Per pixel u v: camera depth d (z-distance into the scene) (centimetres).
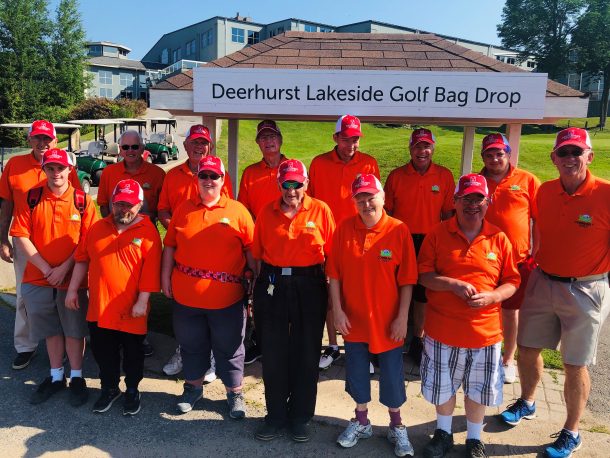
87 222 372
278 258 320
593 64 4841
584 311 305
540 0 4975
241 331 350
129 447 314
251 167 422
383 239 302
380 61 438
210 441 322
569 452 307
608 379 416
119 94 5588
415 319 440
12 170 394
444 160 1596
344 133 380
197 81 407
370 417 351
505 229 374
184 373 353
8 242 408
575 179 307
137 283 340
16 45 3866
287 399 341
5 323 495
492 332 296
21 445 313
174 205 398
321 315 323
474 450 303
